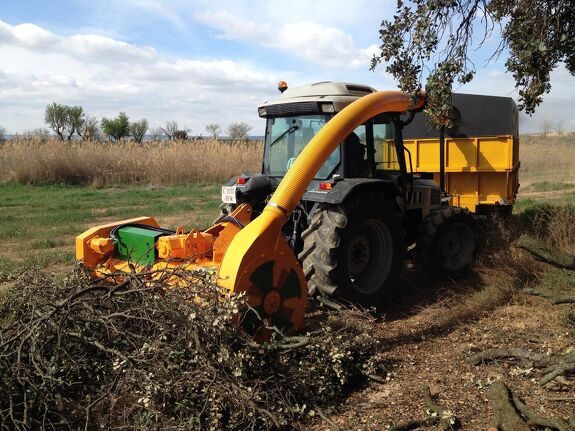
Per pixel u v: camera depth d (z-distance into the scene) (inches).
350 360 152.7
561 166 1032.2
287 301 161.5
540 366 155.0
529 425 125.9
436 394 144.4
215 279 146.6
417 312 217.2
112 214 477.4
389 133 235.0
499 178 313.0
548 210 331.0
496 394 133.3
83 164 756.6
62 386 130.6
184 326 133.0
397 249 218.5
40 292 155.5
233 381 127.6
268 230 156.6
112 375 132.2
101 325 138.6
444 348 177.9
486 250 270.5
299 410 131.4
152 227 199.9
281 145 229.3
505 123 310.5
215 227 189.3
